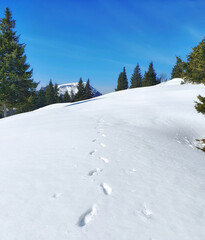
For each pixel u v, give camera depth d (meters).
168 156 5.24
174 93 20.34
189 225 2.40
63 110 16.22
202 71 17.56
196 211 2.72
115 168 4.02
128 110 14.00
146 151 5.36
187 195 3.16
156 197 3.02
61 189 3.10
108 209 2.64
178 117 12.29
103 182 3.40
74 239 2.10
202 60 16.52
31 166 3.97
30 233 2.17
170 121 11.41
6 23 25.69
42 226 2.28
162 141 6.99
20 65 25.11
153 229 2.30
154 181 3.57
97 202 2.80
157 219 2.49
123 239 2.12
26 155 4.63
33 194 2.95
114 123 9.39
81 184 3.27
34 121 10.31
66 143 5.53
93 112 13.40
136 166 4.22
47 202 2.75
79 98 66.25
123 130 7.81
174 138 8.48
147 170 4.06
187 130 10.47
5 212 2.53
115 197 2.95
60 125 8.34
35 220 2.38
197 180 3.84
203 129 10.94
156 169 4.16
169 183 3.54
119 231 2.24
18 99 25.98
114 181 3.45
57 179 3.42
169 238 2.17
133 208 2.69
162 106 15.35
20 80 25.08
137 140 6.47
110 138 6.31
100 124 8.78
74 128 7.56
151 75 60.84
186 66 22.36
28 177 3.49
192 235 2.23
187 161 5.10
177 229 2.32
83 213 2.55
